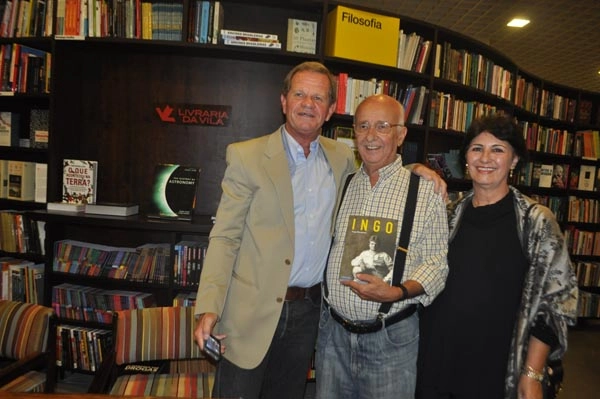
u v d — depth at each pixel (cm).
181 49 267
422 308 142
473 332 129
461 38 317
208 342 130
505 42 520
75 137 287
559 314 119
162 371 256
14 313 179
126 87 289
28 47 279
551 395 125
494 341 128
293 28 268
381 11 273
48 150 268
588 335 434
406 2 430
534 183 444
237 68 289
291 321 147
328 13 280
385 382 134
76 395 105
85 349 263
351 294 134
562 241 124
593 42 504
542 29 475
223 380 146
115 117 290
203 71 289
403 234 133
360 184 146
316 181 149
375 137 135
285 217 140
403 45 291
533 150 437
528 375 122
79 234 296
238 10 286
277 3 276
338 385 145
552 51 543
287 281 141
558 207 465
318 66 143
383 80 299
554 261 122
